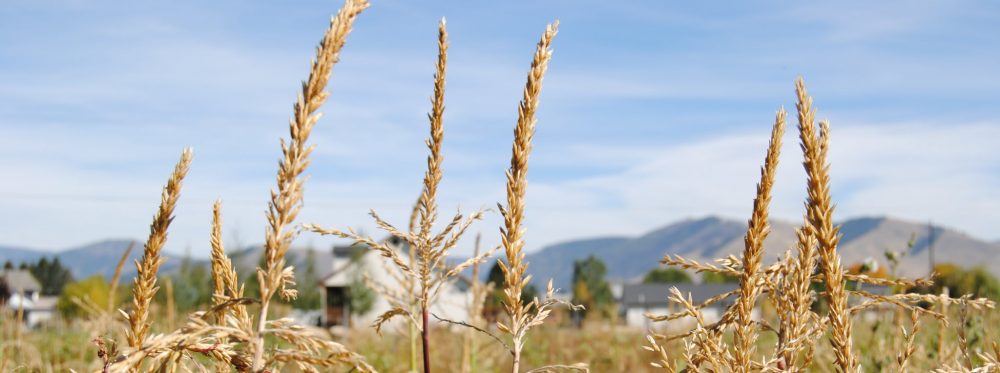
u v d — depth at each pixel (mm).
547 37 1780
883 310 3480
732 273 1941
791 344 1849
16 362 5469
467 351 5445
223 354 1720
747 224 1812
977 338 3648
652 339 1985
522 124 1764
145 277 1786
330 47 1457
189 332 1504
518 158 1787
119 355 1707
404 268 1979
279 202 1475
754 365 1864
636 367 8750
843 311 1739
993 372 1938
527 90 1754
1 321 7461
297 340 1490
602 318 14953
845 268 2164
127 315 1793
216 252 1908
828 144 1711
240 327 1565
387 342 8344
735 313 1951
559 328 13953
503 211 1796
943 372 1999
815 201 1749
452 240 1979
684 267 1984
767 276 1973
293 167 1468
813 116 1721
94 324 5043
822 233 1751
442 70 1939
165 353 1593
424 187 1970
